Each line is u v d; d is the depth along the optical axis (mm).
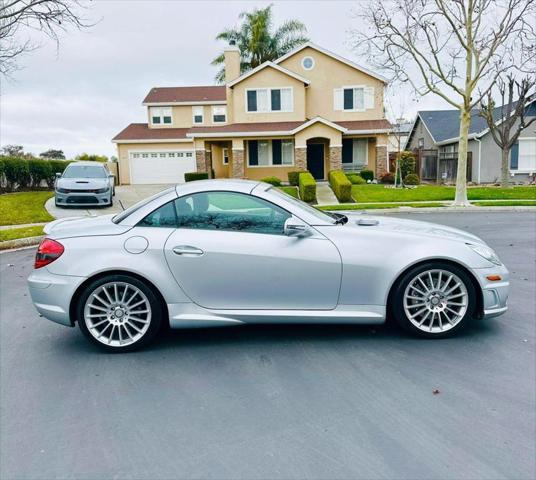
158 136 29328
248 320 4117
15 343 4375
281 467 2486
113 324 4090
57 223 4625
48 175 22781
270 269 4027
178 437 2791
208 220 4137
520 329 4352
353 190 19734
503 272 4180
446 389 3266
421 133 32562
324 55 25344
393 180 23734
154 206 4188
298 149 23203
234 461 2547
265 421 2932
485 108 20328
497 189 19234
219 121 30625
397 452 2584
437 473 2406
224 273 4031
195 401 3213
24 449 2717
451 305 4141
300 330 4480
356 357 3826
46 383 3541
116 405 3191
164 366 3793
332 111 25734
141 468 2518
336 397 3199
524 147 23250
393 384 3357
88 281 4055
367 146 25375
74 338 4492
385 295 4082
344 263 4027
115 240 4070
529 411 2965
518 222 11773
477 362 3678
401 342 4109
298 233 4023
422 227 4484
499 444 2633
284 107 25234
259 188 4297
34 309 5422
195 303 4082
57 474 2486
